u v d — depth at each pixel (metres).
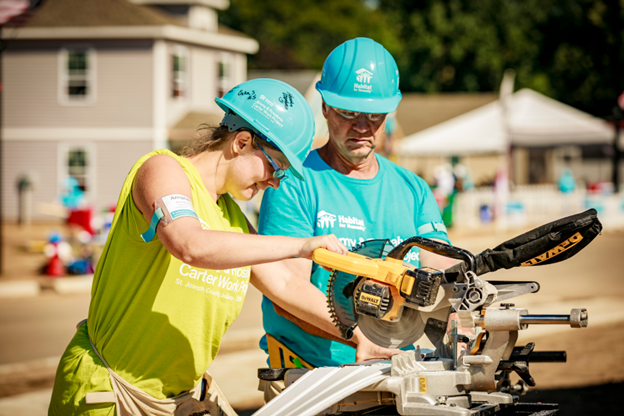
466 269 2.26
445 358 2.35
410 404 2.16
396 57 58.03
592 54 58.31
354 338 2.67
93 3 30.31
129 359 2.40
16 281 15.42
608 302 11.54
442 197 27.22
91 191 30.39
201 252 2.12
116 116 30.02
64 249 17.03
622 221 29.48
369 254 2.43
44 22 29.73
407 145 31.36
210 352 2.54
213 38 31.88
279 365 3.06
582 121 32.84
